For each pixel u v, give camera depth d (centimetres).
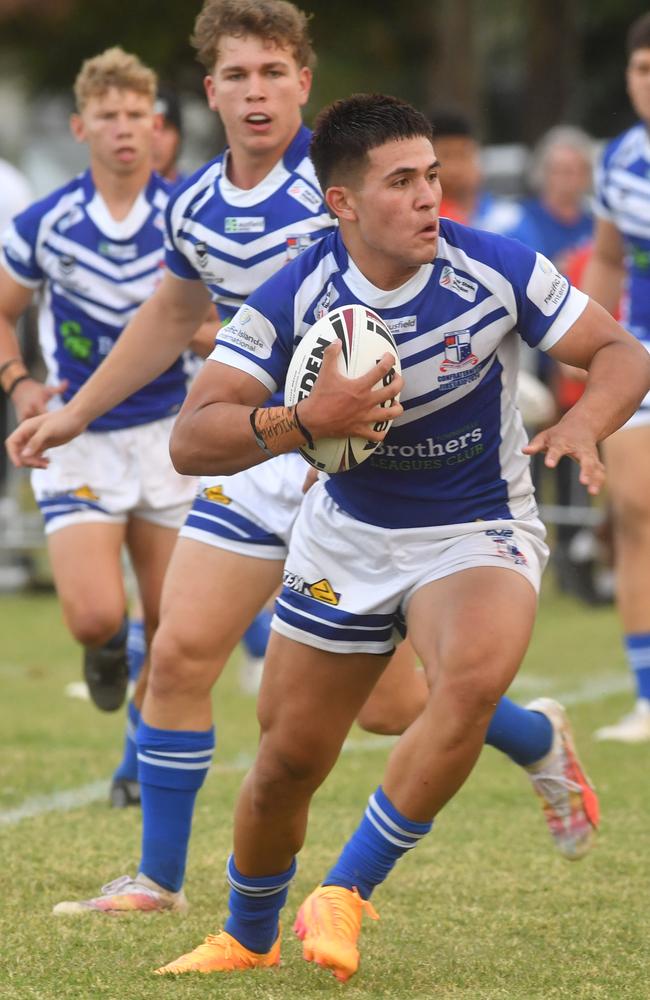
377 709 1598
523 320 1262
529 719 1559
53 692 2816
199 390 1250
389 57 7688
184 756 1519
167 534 2016
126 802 1953
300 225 1566
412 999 1230
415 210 1201
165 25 7231
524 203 3897
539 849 1755
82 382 2059
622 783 2066
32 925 1448
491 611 1228
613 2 8438
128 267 2019
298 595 1302
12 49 7650
